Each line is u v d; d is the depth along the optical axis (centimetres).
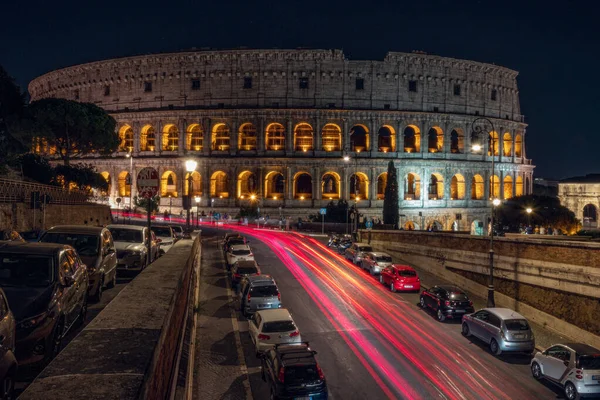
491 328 2688
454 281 4553
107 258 1947
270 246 6291
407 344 2772
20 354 1043
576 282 3250
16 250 1264
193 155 9600
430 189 10475
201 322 2961
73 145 7725
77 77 10456
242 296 3170
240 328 2861
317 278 4438
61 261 1298
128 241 2592
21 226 4050
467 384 2256
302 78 9444
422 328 3097
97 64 10100
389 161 8956
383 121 9531
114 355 584
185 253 2166
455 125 9969
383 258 4628
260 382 2122
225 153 9562
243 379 2136
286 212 9394
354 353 2583
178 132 9638
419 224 9619
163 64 9700
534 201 8775
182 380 1174
